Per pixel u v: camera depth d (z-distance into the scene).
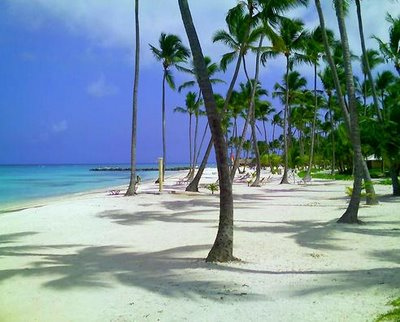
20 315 5.98
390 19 24.61
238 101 47.06
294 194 26.53
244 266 8.31
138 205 20.11
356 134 13.86
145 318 5.73
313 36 34.06
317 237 11.38
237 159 29.56
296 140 89.81
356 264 8.30
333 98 48.75
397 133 15.65
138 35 25.84
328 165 82.62
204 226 13.76
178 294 6.66
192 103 53.03
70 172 101.00
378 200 19.98
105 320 5.72
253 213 16.84
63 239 11.86
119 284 7.27
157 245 10.78
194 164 51.12
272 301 6.20
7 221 15.44
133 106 26.00
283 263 8.53
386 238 11.02
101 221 15.23
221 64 28.98
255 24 24.73
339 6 14.20
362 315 5.46
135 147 26.06
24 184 47.28
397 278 7.05
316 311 5.70
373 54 34.09
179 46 36.66
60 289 7.05
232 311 5.86
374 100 20.55
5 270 8.36
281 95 47.75
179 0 8.62
